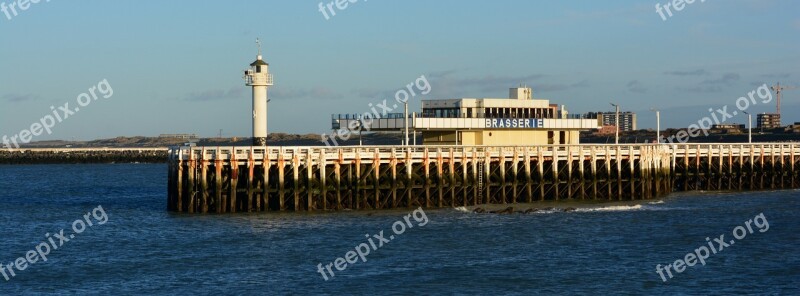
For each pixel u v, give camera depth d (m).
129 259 66.94
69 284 59.84
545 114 106.06
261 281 59.56
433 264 64.19
